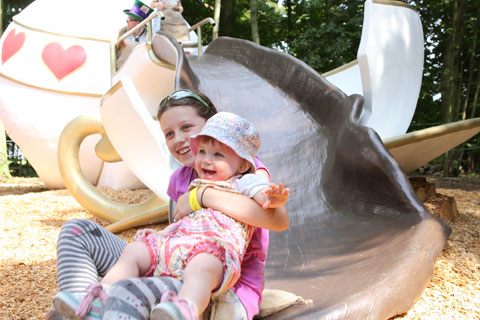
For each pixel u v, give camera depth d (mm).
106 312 1783
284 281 3414
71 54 10711
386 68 6547
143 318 1797
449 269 4148
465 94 20047
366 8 6484
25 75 10695
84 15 11055
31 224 7344
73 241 2264
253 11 17406
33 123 10688
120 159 7613
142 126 5605
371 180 4457
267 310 2547
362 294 2805
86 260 2248
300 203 4766
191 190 2344
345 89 9344
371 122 6340
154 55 8367
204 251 2057
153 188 6137
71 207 8734
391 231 3836
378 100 6469
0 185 13125
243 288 2357
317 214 4613
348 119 5094
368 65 6324
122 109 5836
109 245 2391
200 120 2693
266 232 2469
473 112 18516
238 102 6457
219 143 2322
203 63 8211
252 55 7777
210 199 2242
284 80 6719
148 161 5844
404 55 6852
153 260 2125
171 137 2711
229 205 2207
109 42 10875
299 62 6566
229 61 8398
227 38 9039
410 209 4035
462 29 16484
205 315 2191
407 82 6938
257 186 2221
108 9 11250
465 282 3883
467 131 5965
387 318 2871
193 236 2141
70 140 7535
